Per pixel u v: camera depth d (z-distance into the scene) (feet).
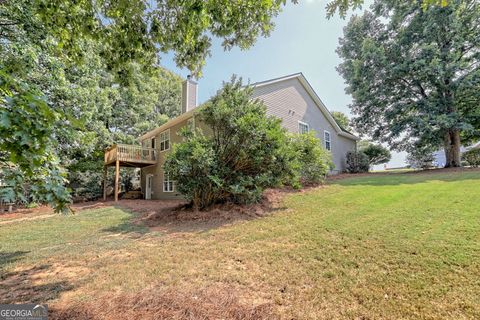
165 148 49.16
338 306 8.30
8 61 9.98
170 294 9.48
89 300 9.23
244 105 24.94
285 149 24.07
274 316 7.95
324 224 16.85
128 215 28.12
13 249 16.43
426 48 39.11
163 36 13.93
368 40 45.91
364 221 16.33
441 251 11.03
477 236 11.89
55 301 9.25
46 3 12.94
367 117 50.80
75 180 53.16
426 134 41.01
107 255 14.37
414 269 10.02
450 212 15.65
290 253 12.99
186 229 19.52
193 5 12.13
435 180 27.37
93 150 49.93
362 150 62.69
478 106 40.93
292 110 42.73
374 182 30.55
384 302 8.28
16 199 6.00
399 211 17.31
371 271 10.32
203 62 15.57
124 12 12.80
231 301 8.90
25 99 5.42
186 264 12.44
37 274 11.97
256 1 12.42
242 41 14.34
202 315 8.09
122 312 8.36
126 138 60.39
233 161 24.56
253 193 23.40
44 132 5.73
